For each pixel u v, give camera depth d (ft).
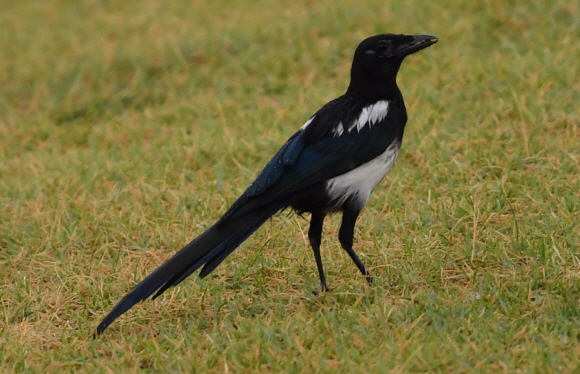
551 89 48.98
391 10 64.49
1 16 82.12
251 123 51.44
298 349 27.66
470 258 33.76
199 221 40.22
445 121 47.47
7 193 46.03
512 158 42.06
